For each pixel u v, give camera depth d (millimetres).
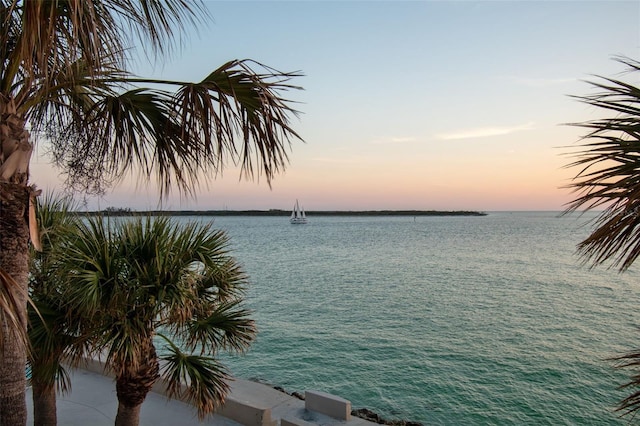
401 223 196250
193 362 5066
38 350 4348
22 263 2973
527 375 14992
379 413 12336
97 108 3836
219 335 5180
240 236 98938
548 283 34344
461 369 15617
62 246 4500
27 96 3133
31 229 3029
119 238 4609
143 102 3762
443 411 12445
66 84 3150
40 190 3084
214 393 5078
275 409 8797
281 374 15156
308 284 33656
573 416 12086
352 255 56031
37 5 2189
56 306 4496
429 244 74312
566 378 14664
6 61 3045
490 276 37969
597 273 39719
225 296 5246
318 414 8445
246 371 15406
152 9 3105
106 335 4266
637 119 1435
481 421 11875
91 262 4230
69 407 7727
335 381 14570
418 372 15344
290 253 58625
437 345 18344
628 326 21312
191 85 3102
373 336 19641
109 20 2930
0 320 2359
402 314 23797
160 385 8188
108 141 4031
